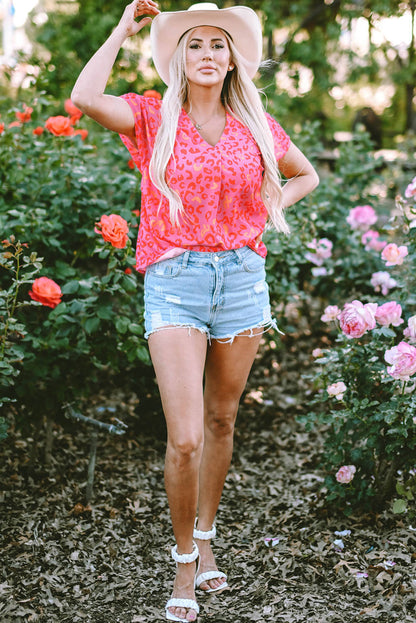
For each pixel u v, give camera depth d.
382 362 3.24
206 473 2.57
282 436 3.92
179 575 2.40
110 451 3.70
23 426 3.33
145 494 3.27
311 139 5.29
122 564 2.72
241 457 3.71
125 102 2.29
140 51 6.42
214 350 2.44
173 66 2.35
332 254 4.71
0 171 3.61
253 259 2.39
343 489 2.94
